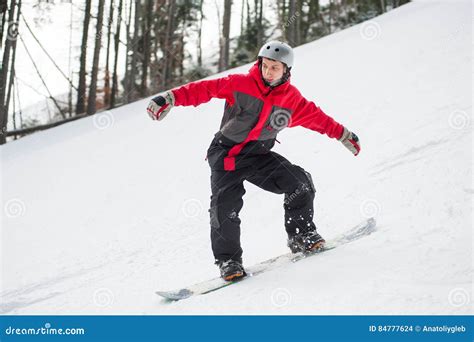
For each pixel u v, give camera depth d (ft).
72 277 22.47
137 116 63.16
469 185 17.71
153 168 39.60
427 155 22.77
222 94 14.89
